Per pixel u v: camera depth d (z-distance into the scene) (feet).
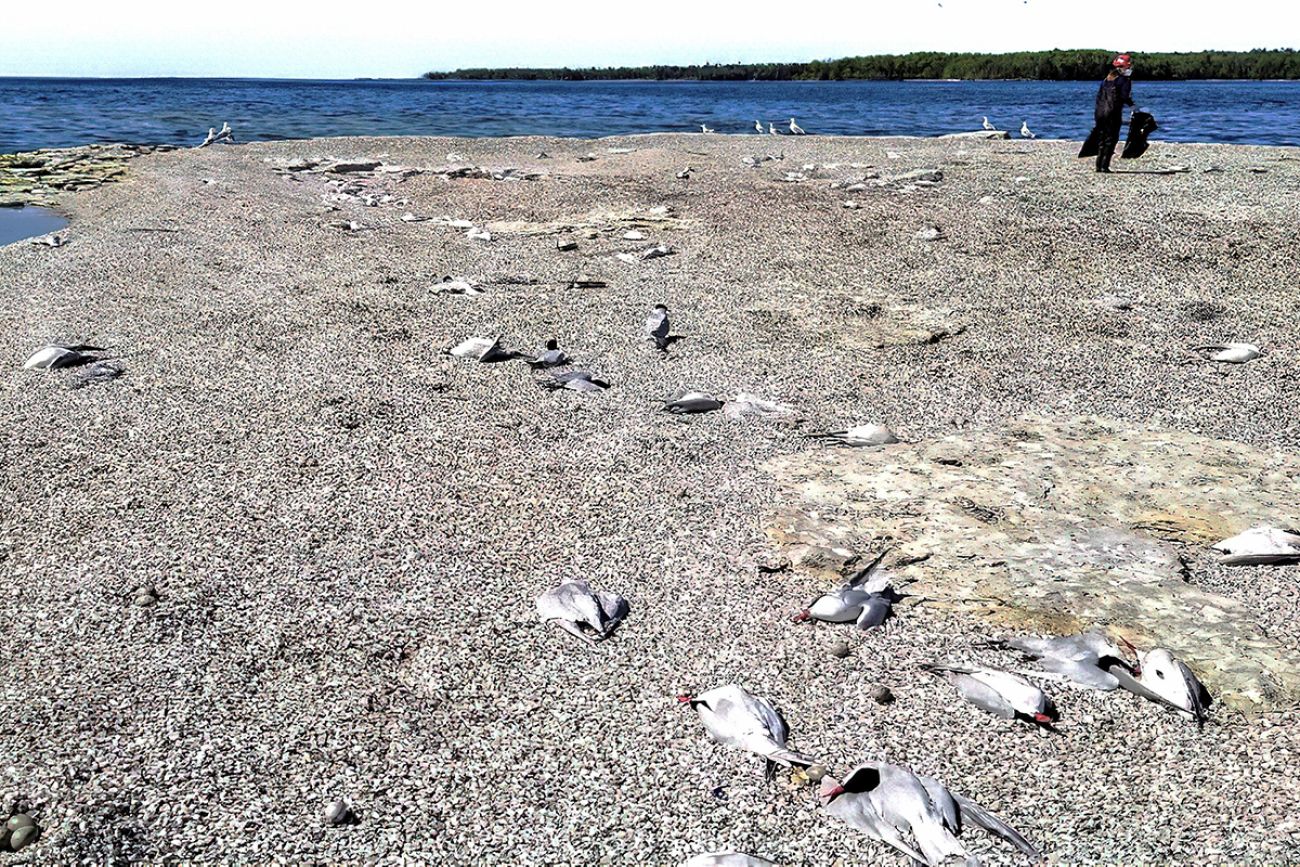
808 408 23.32
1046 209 45.39
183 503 18.63
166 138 96.94
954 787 12.53
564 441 21.49
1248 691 13.88
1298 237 38.70
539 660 14.65
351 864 11.38
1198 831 11.80
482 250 40.11
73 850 11.38
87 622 15.14
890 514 18.20
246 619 15.33
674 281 34.96
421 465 20.34
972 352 27.14
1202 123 113.50
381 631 15.16
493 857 11.51
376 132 106.63
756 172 61.11
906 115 143.33
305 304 31.60
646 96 256.32
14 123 115.03
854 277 35.19
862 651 14.89
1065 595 15.81
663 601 16.01
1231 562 16.60
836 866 11.43
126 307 31.01
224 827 11.76
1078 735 13.32
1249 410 22.94
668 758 12.91
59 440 21.17
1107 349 27.30
